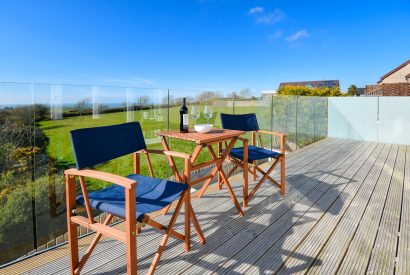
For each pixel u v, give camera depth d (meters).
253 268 1.74
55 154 2.23
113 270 1.70
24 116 2.04
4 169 1.92
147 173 3.01
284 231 2.22
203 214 2.53
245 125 3.28
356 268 1.75
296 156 5.22
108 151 1.83
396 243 2.05
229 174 3.29
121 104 2.93
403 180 3.68
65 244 2.02
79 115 2.49
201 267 1.75
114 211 1.47
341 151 5.80
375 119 7.32
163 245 1.65
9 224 1.95
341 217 2.49
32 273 1.67
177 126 3.51
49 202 2.19
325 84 27.66
